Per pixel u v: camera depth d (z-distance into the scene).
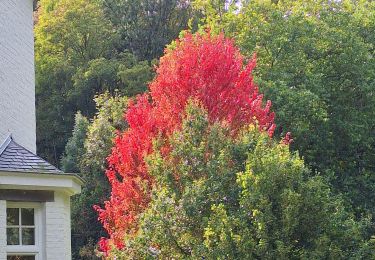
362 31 28.92
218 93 18.50
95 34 39.72
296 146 25.88
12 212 11.91
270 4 27.86
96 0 42.06
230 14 27.42
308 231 13.48
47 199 12.06
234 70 19.25
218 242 13.37
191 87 18.61
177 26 42.62
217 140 15.61
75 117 35.69
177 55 19.70
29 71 16.12
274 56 26.84
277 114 24.75
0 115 13.54
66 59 38.88
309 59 27.48
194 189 14.48
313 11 28.69
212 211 14.21
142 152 18.22
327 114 26.09
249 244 12.78
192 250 13.68
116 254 15.11
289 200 12.98
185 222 14.32
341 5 28.66
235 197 14.52
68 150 33.25
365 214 25.39
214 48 19.30
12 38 14.83
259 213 12.94
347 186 25.95
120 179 29.30
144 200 18.00
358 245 13.84
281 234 13.01
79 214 30.41
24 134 15.36
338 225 13.79
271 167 13.52
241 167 14.87
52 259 11.99
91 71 36.62
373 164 27.17
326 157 26.53
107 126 29.78
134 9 42.06
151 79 36.09
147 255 14.47
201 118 16.09
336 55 27.41
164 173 15.71
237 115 18.41
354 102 27.36
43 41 39.38
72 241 30.77
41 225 12.04
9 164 12.00
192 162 15.48
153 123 18.61
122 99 30.66
